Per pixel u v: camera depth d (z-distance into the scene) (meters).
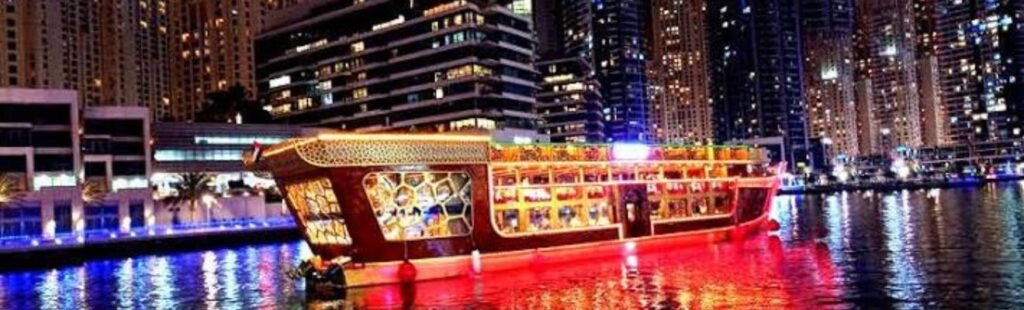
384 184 48.78
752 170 70.88
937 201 166.75
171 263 83.56
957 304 39.47
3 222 100.56
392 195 49.06
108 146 127.06
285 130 162.00
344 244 49.94
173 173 148.00
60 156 112.31
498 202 53.44
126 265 83.94
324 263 49.34
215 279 63.59
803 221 112.88
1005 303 39.22
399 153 48.75
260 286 56.72
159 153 147.12
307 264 50.12
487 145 52.12
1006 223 88.56
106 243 97.00
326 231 51.31
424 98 184.62
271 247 105.31
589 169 58.16
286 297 49.75
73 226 106.12
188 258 90.50
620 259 58.53
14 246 87.12
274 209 136.12
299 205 52.50
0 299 56.72
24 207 102.31
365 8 196.62
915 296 41.91
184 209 126.31
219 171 152.75
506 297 44.38
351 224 48.09
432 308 42.19
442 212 50.69
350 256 49.12
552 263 55.25
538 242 54.66
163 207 124.31
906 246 66.94
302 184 50.62
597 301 42.75
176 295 54.38
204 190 128.12
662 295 43.97
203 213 127.56
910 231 83.75
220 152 153.62
